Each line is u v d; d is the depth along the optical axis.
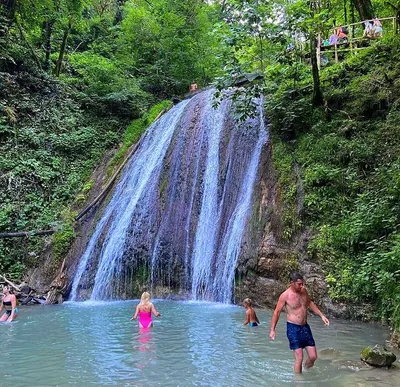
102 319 10.27
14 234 15.70
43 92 22.42
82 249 15.81
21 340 8.11
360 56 14.56
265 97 16.06
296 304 5.99
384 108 12.59
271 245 11.80
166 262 14.63
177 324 9.34
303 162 12.74
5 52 21.11
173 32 26.30
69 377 5.84
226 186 14.88
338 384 5.29
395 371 5.78
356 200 10.98
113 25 32.25
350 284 9.73
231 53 13.62
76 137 20.98
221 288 12.85
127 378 5.74
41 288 14.44
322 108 13.80
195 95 21.55
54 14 23.05
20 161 19.16
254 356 6.66
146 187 17.05
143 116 22.36
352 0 18.75
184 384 5.44
